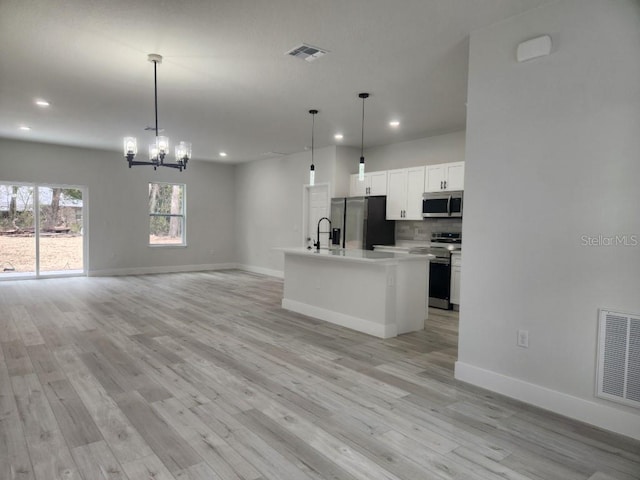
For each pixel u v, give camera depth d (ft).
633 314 7.86
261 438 7.72
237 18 9.73
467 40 10.78
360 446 7.50
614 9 8.00
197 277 28.89
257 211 32.01
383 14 9.46
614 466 6.99
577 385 8.61
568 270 8.70
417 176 21.34
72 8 9.30
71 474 6.54
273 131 21.47
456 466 6.92
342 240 23.90
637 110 7.77
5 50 11.57
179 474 6.59
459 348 10.73
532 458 7.20
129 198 29.55
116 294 21.98
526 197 9.32
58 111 17.95
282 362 11.87
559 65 8.74
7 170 24.97
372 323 14.88
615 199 8.05
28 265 26.45
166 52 11.71
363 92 15.02
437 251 19.65
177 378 10.56
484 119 10.07
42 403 9.04
